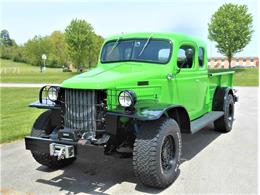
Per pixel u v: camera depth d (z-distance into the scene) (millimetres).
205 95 7234
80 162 5879
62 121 4953
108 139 4523
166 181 4664
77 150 4504
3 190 4688
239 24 38812
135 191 4633
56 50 83062
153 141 4445
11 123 9109
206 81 7180
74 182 4984
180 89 5926
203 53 6969
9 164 5797
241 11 39000
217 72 8039
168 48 5742
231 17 39031
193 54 6445
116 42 6211
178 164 4996
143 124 4625
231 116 8281
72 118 4773
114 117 4523
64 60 80562
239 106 12398
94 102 4586
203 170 5398
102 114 4609
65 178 5148
